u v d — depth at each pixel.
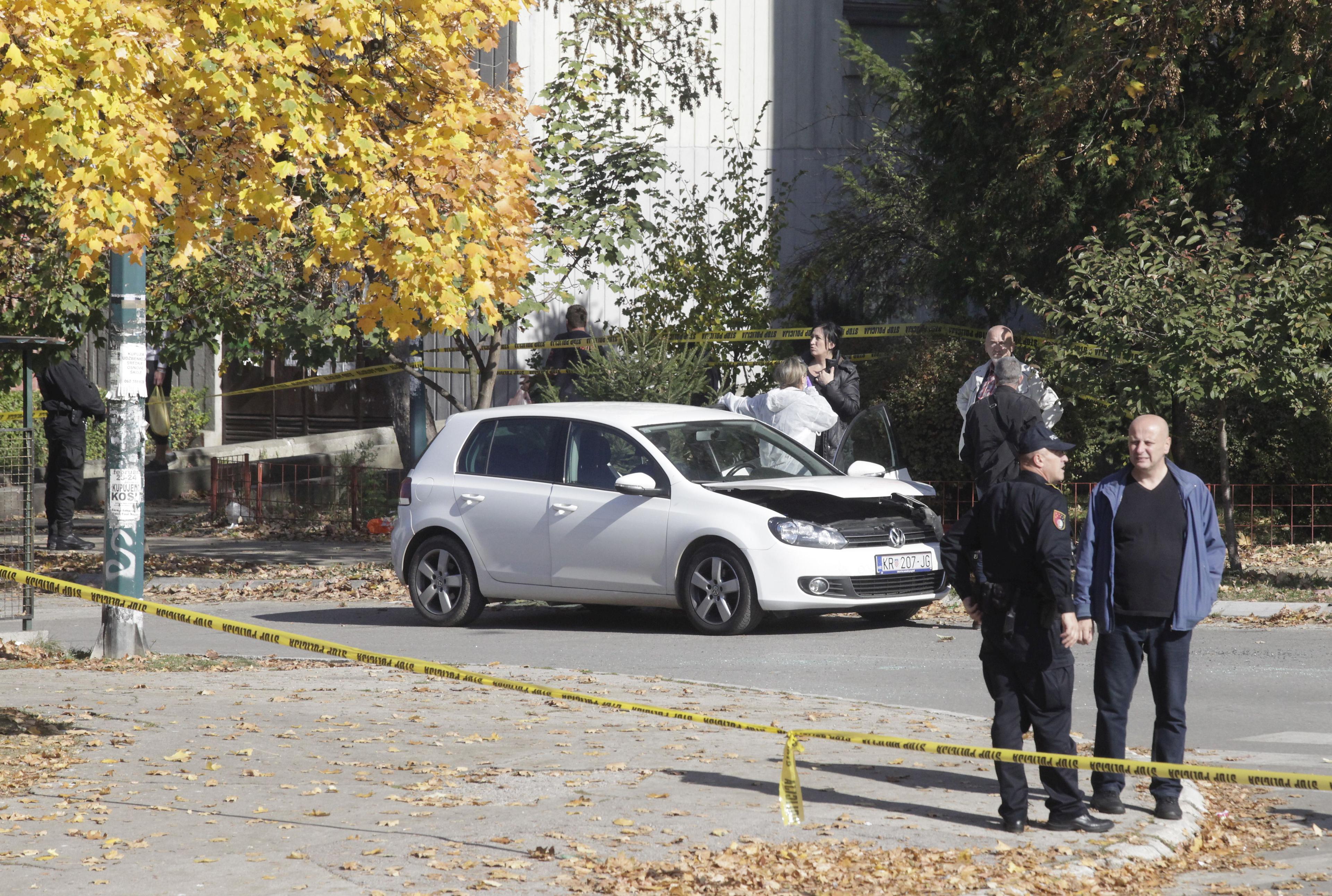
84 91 9.02
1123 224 22.22
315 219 11.12
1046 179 25.12
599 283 34.72
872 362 29.73
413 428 31.45
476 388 25.25
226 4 10.23
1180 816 9.12
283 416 44.31
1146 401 20.92
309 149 10.70
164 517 33.16
